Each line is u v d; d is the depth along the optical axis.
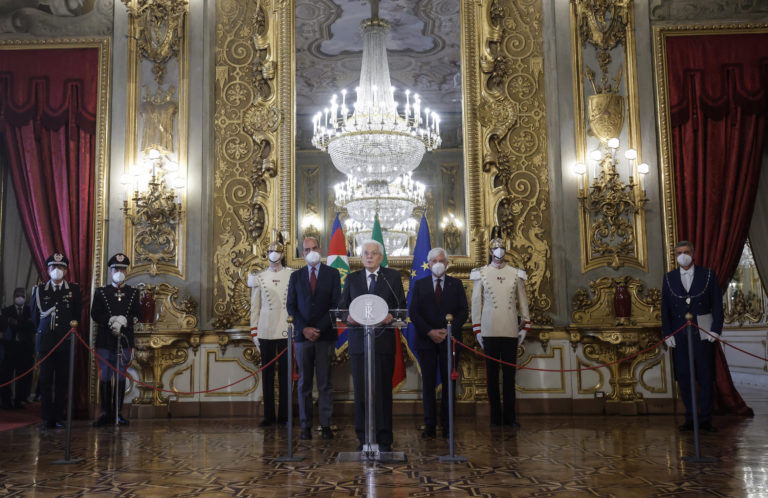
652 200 7.42
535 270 7.38
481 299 6.25
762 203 7.73
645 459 4.31
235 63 7.77
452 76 7.68
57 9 7.84
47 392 6.23
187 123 7.62
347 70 7.71
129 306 6.58
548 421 6.51
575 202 7.45
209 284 7.39
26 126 7.66
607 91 7.62
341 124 7.61
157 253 7.41
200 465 4.21
